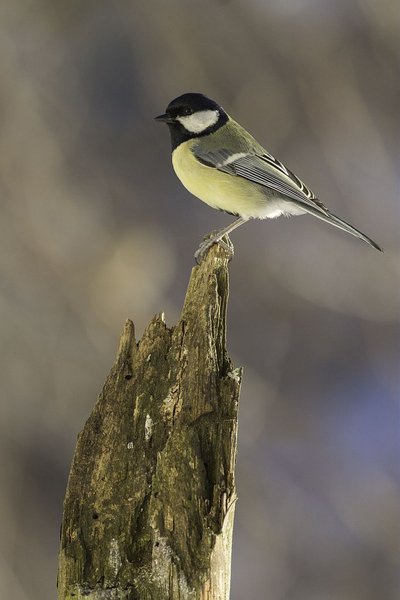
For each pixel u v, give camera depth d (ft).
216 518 17.17
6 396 40.32
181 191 46.55
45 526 39.96
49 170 44.88
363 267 45.62
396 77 49.03
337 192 47.03
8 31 46.91
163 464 17.65
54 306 41.91
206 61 47.80
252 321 44.96
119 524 17.51
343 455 43.50
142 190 46.39
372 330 45.55
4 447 40.24
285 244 45.62
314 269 45.47
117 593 17.10
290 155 47.29
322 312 45.44
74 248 43.06
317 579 40.57
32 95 46.24
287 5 48.65
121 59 48.11
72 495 17.90
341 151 47.67
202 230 45.83
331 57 48.37
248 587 39.63
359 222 46.60
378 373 45.32
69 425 40.93
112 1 48.44
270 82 47.83
